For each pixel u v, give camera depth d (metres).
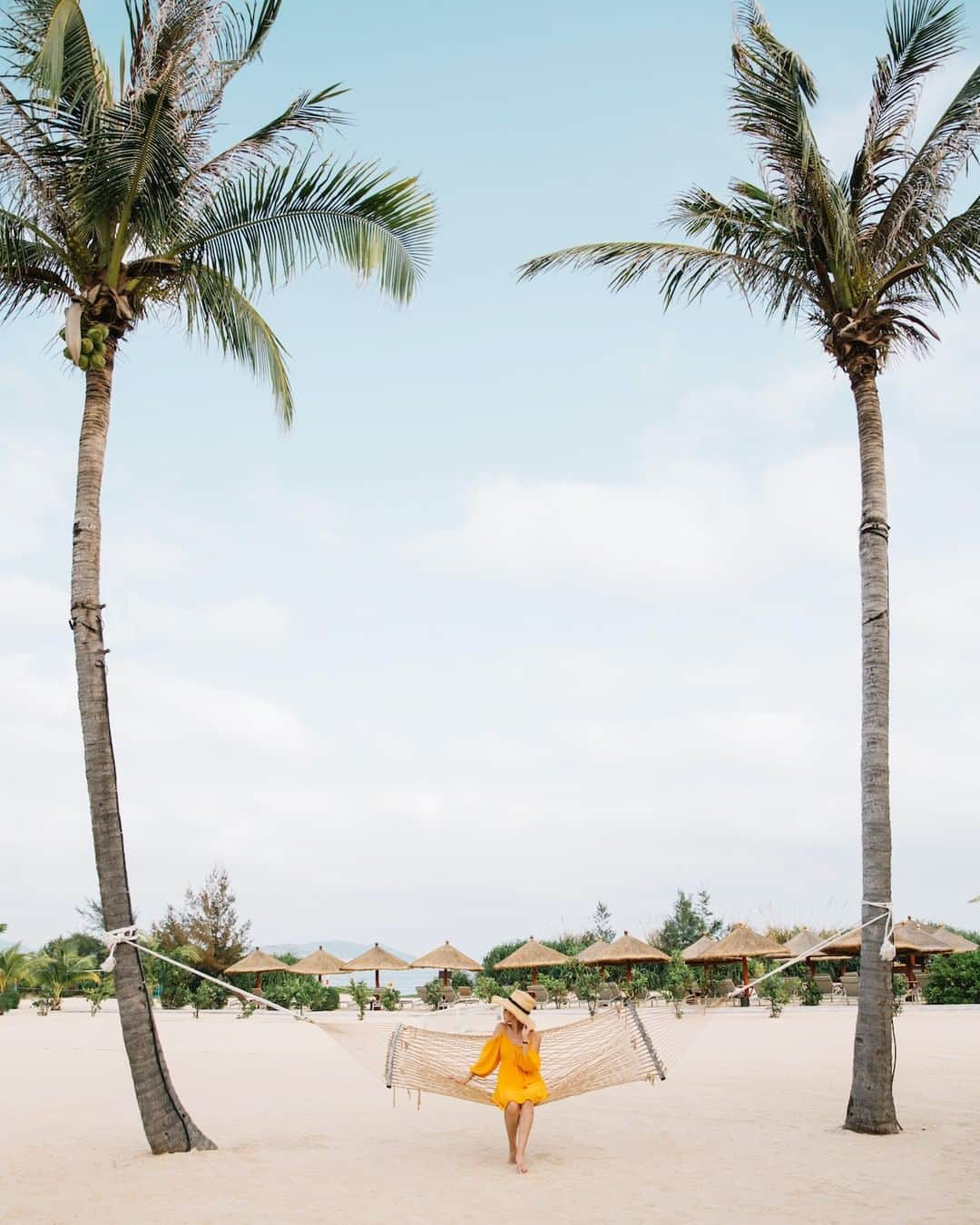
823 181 10.26
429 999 36.25
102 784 8.98
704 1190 7.26
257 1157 8.59
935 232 10.68
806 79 10.45
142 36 9.80
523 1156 8.06
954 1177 7.45
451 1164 8.30
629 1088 12.74
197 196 9.94
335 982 62.25
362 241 10.42
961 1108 10.41
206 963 41.38
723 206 11.62
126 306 9.67
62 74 9.08
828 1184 7.34
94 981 39.31
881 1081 9.30
